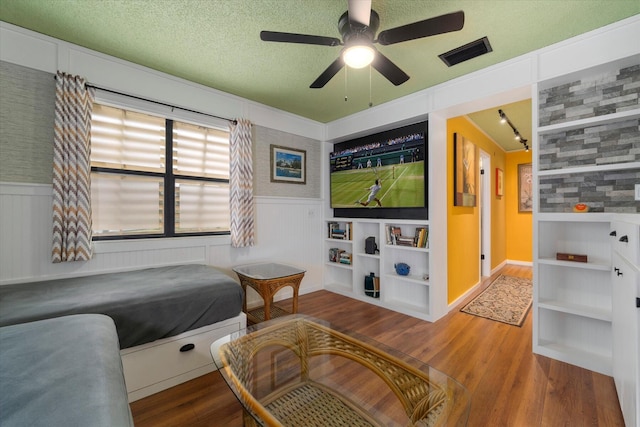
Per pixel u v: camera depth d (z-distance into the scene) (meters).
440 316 3.02
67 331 1.17
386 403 1.61
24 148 2.01
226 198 3.16
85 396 0.77
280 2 1.69
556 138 2.25
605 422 1.49
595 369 1.96
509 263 5.75
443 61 2.37
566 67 2.07
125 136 2.51
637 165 1.82
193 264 2.74
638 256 1.20
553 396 1.71
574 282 2.22
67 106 2.08
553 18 1.82
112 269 2.37
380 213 3.66
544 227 2.32
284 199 3.65
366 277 3.62
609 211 2.03
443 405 1.15
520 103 3.29
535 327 2.23
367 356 1.55
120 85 2.36
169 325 1.75
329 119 3.94
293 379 1.64
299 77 2.67
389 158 3.38
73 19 1.87
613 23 1.87
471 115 3.64
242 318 2.12
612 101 2.01
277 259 3.57
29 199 2.03
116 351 1.10
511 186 5.77
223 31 1.98
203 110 2.86
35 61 2.03
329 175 4.23
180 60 2.37
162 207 2.72
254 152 3.33
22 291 1.77
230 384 1.21
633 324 1.24
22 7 1.75
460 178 3.47
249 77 2.67
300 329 1.82
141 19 1.86
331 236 4.09
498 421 1.51
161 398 1.70
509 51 2.22
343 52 1.68
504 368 2.02
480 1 1.67
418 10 1.75
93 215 2.36
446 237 3.17
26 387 0.80
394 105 3.23
